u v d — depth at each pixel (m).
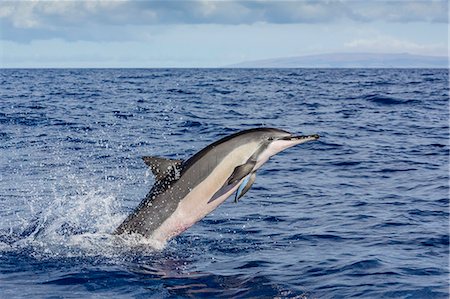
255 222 10.30
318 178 14.45
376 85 63.28
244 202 11.83
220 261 8.05
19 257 8.14
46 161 16.44
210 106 34.84
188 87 58.69
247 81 76.25
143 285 7.03
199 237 9.32
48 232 9.52
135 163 16.16
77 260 8.01
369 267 7.58
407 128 24.98
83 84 65.38
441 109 34.03
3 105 34.47
